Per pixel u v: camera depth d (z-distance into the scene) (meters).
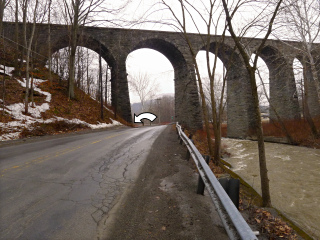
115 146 9.70
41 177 4.99
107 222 3.03
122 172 5.61
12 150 8.42
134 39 29.47
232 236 2.03
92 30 28.47
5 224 2.89
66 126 16.97
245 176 9.31
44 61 27.06
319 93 14.16
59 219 3.07
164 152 8.46
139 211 3.40
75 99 23.92
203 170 4.05
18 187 4.32
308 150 14.50
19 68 22.58
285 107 27.59
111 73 33.16
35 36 26.50
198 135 20.66
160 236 2.73
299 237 3.17
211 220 3.13
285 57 15.41
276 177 9.16
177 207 3.55
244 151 15.94
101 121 23.64
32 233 2.69
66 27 26.70
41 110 17.52
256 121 5.55
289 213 5.85
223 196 2.52
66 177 5.05
